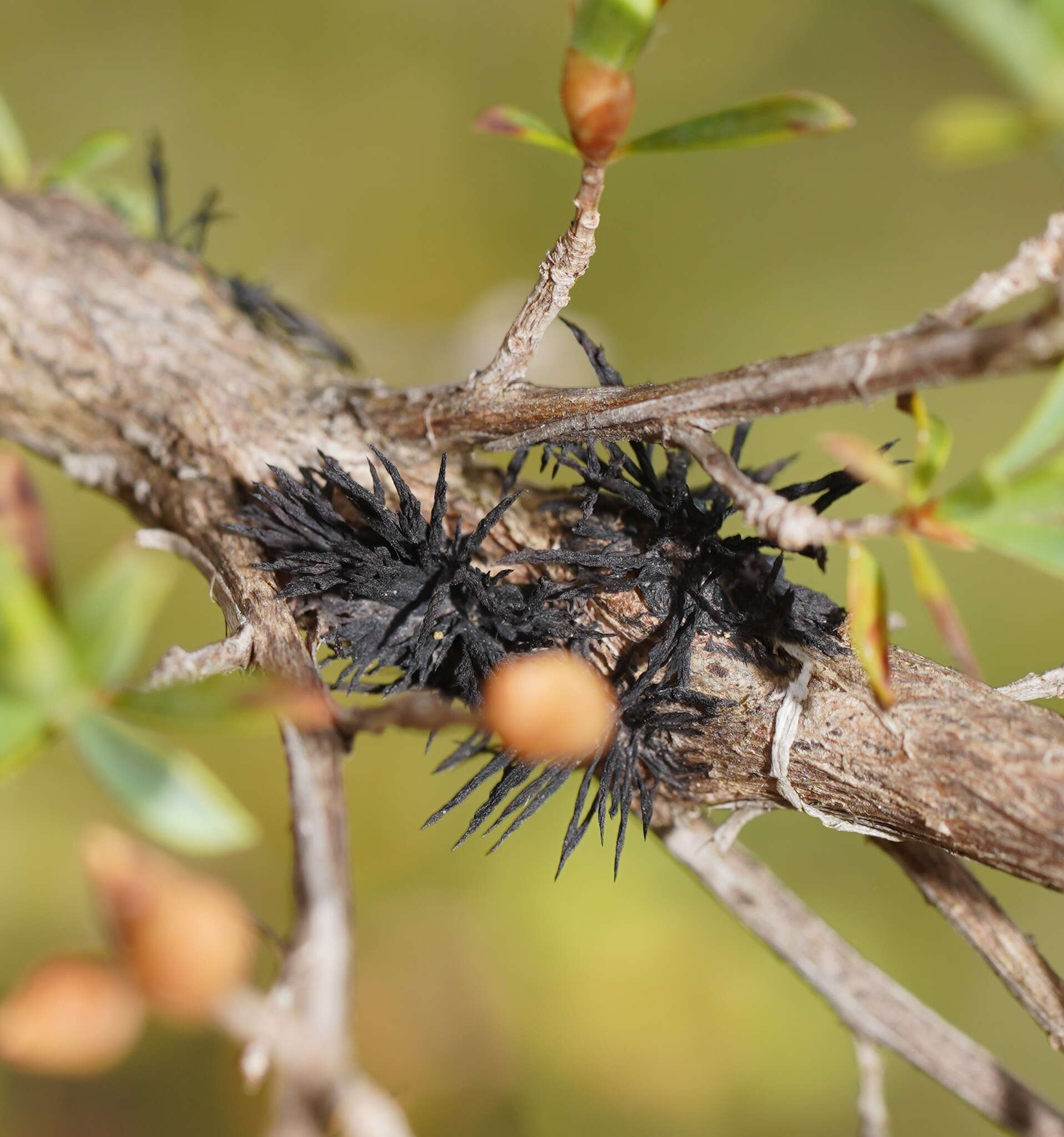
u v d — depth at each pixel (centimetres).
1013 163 50
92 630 17
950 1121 40
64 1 43
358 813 40
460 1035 38
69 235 21
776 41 50
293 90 46
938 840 19
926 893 20
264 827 39
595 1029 39
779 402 19
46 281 21
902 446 46
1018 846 19
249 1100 34
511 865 40
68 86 44
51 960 17
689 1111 39
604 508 20
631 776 19
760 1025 39
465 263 48
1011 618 44
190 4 45
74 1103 35
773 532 18
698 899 40
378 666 20
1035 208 50
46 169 22
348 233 47
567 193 49
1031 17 17
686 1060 39
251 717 17
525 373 20
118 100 44
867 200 51
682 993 39
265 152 46
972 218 50
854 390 18
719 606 19
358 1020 37
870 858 42
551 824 40
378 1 47
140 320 21
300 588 19
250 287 22
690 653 19
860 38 50
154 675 19
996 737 19
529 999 39
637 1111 38
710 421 19
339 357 23
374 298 47
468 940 39
